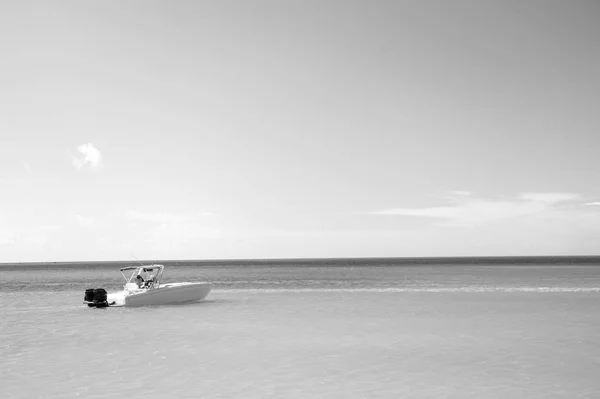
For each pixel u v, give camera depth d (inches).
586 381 499.8
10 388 500.4
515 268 4030.5
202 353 650.2
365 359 606.9
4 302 1389.0
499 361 587.2
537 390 472.1
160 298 1176.8
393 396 460.4
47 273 4601.4
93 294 1159.0
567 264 5615.2
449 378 518.0
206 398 460.8
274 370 558.6
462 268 4301.2
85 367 581.6
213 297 1407.5
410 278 2455.7
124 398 463.5
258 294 1499.8
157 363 597.3
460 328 816.3
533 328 808.3
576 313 977.5
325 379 520.1
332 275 3078.2
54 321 962.1
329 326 853.8
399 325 854.5
